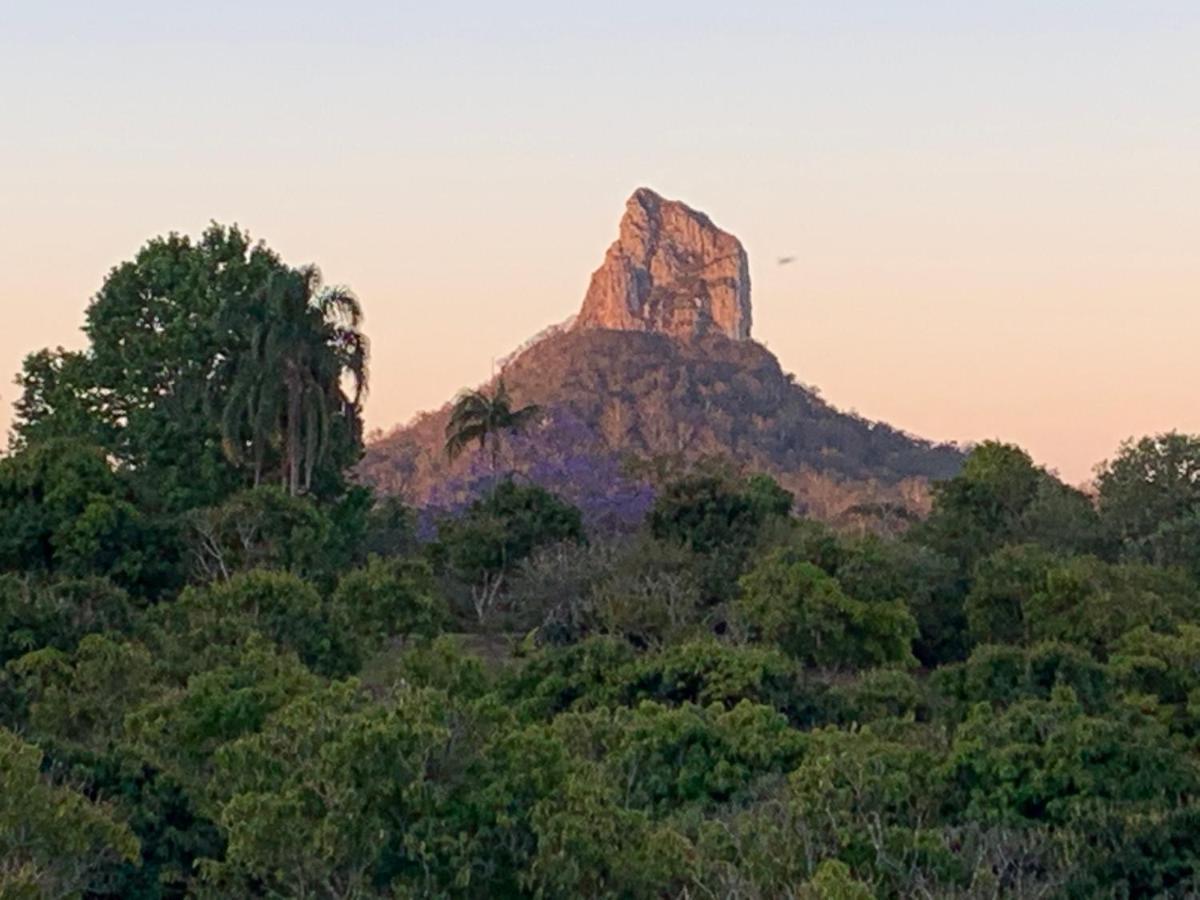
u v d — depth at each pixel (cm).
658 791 6316
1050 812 5562
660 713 6781
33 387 14100
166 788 5275
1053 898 4903
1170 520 14712
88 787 5194
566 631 11531
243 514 11250
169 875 4875
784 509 15225
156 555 11044
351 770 4359
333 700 4928
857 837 4847
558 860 4272
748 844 4891
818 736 6569
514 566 13538
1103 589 11056
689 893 4675
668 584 11650
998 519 14838
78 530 10719
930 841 4838
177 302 13662
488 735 4647
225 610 8800
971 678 8544
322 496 13725
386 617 9838
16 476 11106
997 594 11688
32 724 6500
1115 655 9356
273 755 4669
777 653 8644
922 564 12538
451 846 4322
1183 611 11369
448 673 7325
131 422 13425
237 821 4312
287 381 12506
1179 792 5766
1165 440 15488
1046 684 8456
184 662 7794
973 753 5831
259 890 4762
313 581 10962
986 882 4647
